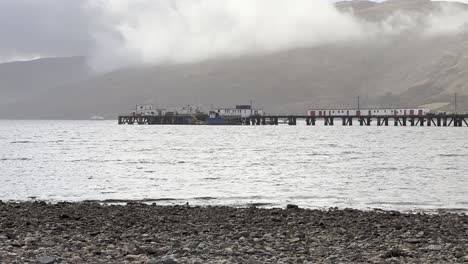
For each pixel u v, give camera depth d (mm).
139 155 103625
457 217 32469
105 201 42844
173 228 26547
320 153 109688
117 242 21328
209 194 48469
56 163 84125
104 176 64625
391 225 28562
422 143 148500
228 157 98562
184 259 17609
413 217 32156
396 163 84812
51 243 20312
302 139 176250
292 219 30484
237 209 34969
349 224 28750
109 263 16859
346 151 115875
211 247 20547
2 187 53469
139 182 58469
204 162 86938
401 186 54656
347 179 61688
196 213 32781
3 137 194375
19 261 16516
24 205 35625
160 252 18984
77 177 63312
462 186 54469
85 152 112375
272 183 57750
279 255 19156
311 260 18328
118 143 152250
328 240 23219
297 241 22766
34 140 170875
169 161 88750
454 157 97625
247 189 52312
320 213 33375
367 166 79562
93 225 27078
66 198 45562
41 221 27938
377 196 46969
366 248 21203
